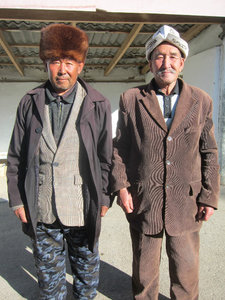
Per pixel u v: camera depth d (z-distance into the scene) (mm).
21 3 3439
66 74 1525
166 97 1636
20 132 1632
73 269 1877
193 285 1742
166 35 1533
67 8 3518
